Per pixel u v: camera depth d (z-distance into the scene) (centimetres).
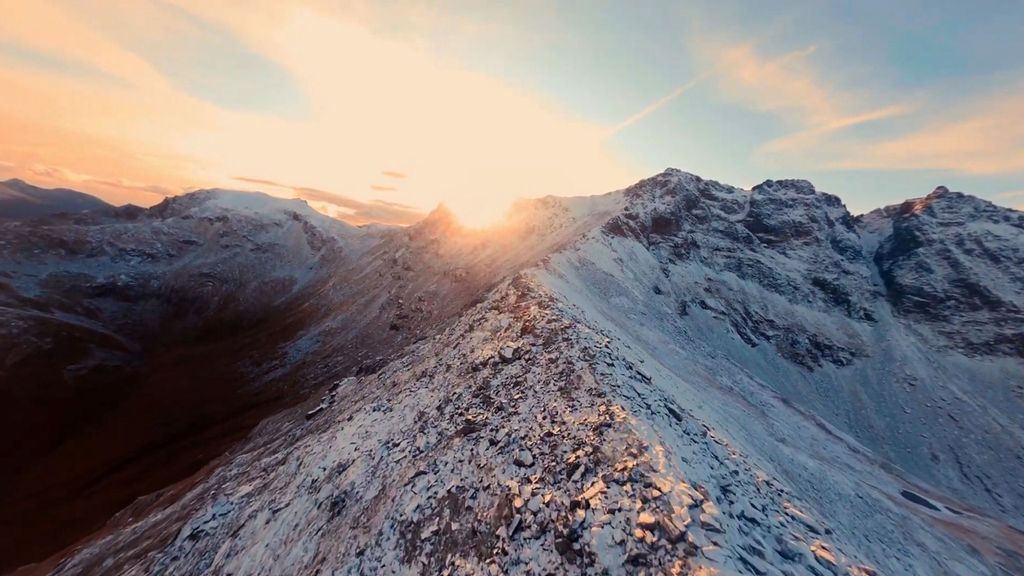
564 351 2431
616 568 1207
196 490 4078
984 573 2866
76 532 5138
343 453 2505
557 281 4962
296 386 8606
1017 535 3972
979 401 7581
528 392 2217
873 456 5253
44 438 7319
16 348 9181
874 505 3172
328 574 1722
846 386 8119
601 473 1519
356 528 1875
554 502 1499
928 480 6444
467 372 2706
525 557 1380
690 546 1180
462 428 2117
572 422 1842
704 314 8162
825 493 2909
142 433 7512
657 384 2583
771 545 1325
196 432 7506
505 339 2928
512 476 1700
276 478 2811
